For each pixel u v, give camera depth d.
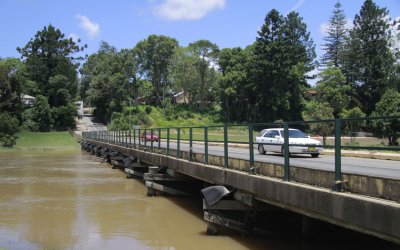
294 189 9.37
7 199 21.41
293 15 107.75
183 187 22.33
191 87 113.75
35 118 95.81
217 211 13.31
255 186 11.30
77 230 14.72
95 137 59.97
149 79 130.88
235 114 103.25
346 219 7.65
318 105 74.88
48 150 72.25
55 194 23.06
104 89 109.12
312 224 12.37
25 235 14.06
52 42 109.12
